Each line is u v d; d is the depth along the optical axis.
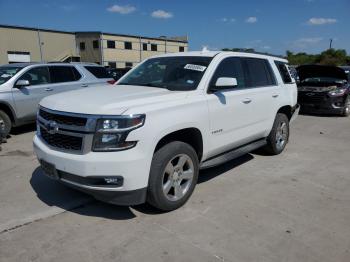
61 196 4.64
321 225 3.95
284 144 6.88
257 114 5.68
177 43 67.00
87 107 3.71
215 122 4.66
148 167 3.76
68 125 3.76
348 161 6.47
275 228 3.86
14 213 4.16
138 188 3.72
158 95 4.14
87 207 4.33
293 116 7.23
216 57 4.99
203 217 4.09
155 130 3.76
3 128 7.98
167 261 3.24
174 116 4.00
